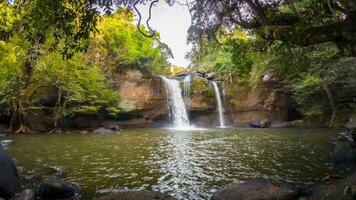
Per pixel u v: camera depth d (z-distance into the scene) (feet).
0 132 85.46
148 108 111.75
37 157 46.73
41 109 94.53
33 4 20.40
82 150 53.78
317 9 31.63
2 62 73.51
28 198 25.67
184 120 115.44
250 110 114.01
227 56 112.78
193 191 29.60
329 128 90.63
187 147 56.75
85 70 98.02
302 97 99.35
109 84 110.42
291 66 51.19
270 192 24.98
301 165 38.99
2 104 88.84
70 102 98.68
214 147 56.29
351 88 95.14
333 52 49.42
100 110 104.17
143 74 120.98
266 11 32.12
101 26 111.24
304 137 68.80
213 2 31.99
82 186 31.14
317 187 27.22
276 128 96.99
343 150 38.91
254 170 37.11
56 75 89.97
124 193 24.98
